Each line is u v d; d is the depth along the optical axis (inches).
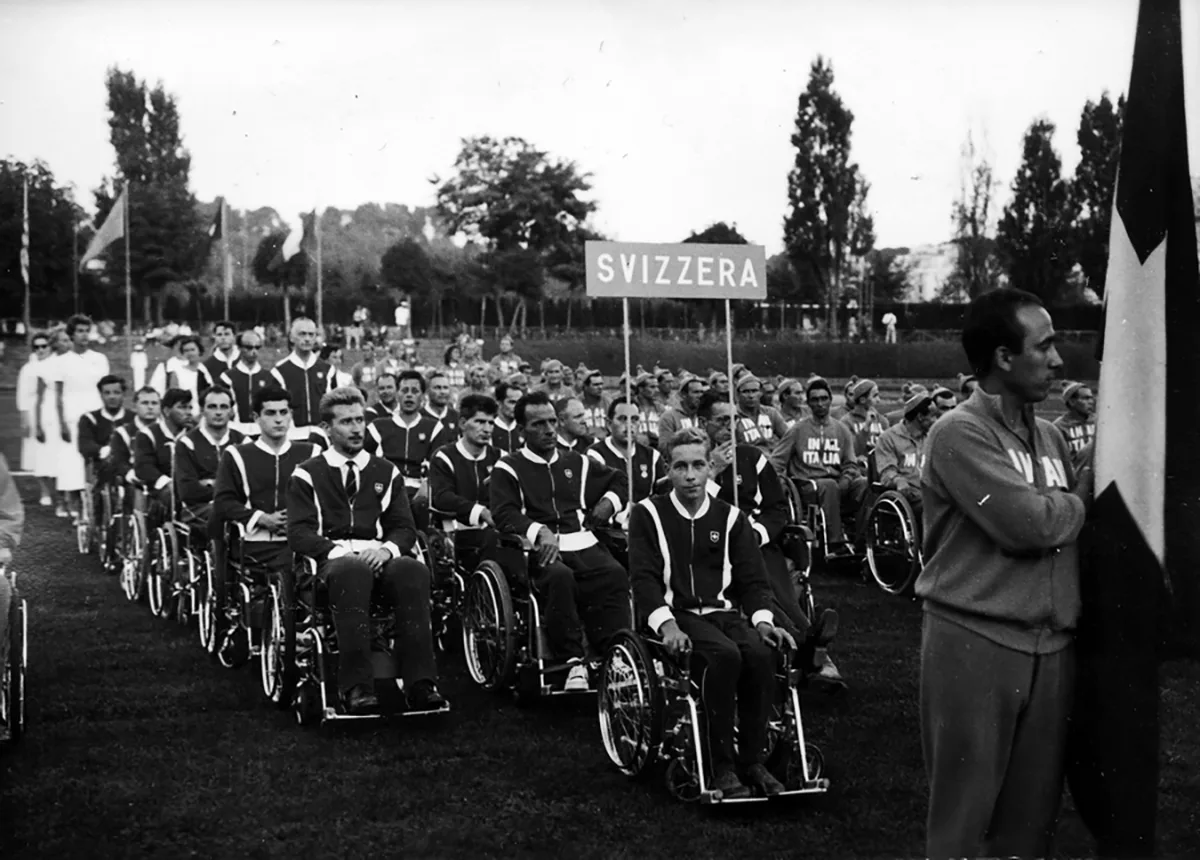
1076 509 114.0
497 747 205.8
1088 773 119.9
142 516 332.5
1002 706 115.8
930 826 119.5
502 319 1125.1
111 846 161.8
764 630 179.0
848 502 373.4
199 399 389.4
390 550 227.1
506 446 359.6
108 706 231.9
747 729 175.6
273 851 159.8
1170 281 121.7
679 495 187.2
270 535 258.4
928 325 1133.7
